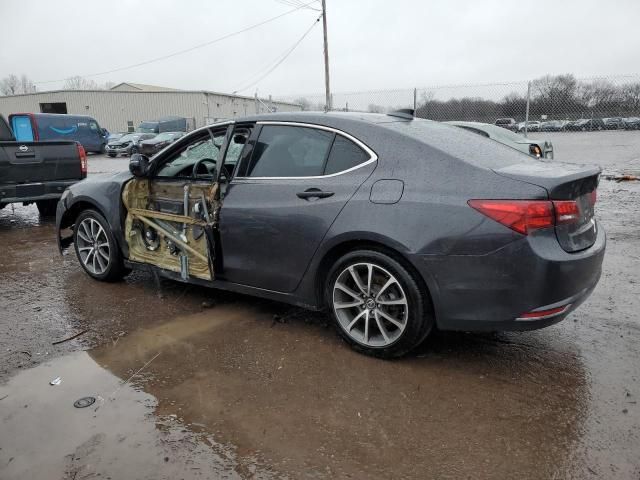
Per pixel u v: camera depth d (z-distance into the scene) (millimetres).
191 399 2848
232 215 3730
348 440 2482
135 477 2246
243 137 4113
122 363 3270
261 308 4184
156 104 45969
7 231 7695
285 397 2857
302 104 15578
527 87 14188
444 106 14797
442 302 2957
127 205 4477
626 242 5992
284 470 2285
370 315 3268
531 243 2723
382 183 3143
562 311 2832
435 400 2811
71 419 2666
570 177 2824
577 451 2371
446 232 2873
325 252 3324
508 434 2508
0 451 2422
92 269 4945
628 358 3248
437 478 2221
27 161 7320
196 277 4098
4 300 4465
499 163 3113
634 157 14695
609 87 15336
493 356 3307
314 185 3396
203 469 2295
